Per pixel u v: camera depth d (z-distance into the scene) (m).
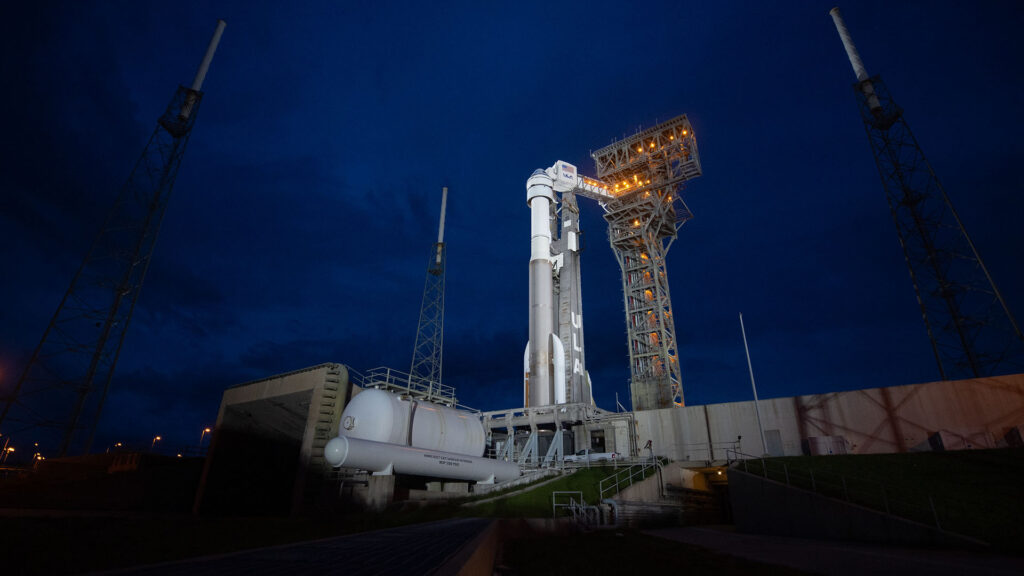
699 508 40.25
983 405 37.09
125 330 59.66
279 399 38.81
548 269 69.62
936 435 37.44
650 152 78.12
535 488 32.75
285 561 6.21
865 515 22.39
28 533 9.99
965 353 51.81
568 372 66.31
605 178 80.88
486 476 35.03
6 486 49.94
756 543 21.11
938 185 57.94
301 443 35.34
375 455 27.88
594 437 53.66
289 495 35.12
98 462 52.03
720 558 14.90
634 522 30.05
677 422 48.34
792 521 25.91
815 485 26.81
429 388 43.59
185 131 68.88
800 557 16.12
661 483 37.25
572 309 69.94
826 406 42.72
